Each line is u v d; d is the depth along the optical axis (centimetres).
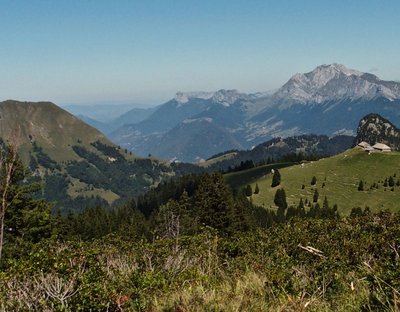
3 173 1534
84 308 757
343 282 746
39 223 3145
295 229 1348
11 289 796
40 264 873
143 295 845
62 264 850
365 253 993
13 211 2962
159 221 5809
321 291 695
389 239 1056
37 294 775
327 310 595
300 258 1041
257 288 724
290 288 734
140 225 7619
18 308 748
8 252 2631
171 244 1351
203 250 1257
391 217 1347
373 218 1389
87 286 791
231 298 664
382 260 923
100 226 8506
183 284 820
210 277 920
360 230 1257
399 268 729
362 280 704
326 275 769
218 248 1282
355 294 646
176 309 681
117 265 1179
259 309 621
